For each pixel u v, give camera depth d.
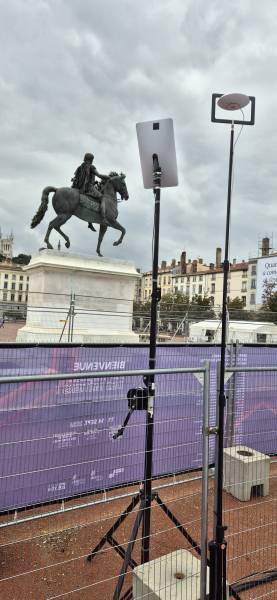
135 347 5.19
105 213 12.42
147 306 31.59
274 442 6.24
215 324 18.25
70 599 3.12
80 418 4.36
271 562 3.60
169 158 3.38
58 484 4.22
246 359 6.12
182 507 4.74
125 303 12.10
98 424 4.50
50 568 3.50
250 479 5.14
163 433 4.93
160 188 3.42
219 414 2.81
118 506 4.69
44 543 3.88
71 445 4.31
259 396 6.07
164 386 4.92
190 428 5.18
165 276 99.50
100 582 3.05
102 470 4.50
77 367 4.77
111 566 3.58
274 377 6.27
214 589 2.65
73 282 11.25
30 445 4.06
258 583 3.29
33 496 4.07
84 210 12.40
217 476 2.76
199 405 5.25
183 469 5.09
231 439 5.71
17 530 4.11
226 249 2.80
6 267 106.50
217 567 2.66
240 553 3.73
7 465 3.92
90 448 4.43
